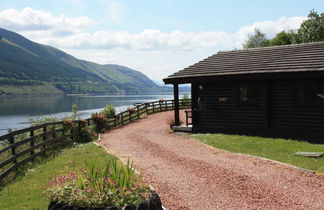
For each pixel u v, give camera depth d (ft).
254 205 26.99
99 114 82.48
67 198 21.16
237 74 59.98
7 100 520.83
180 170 37.58
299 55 60.13
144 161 42.55
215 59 73.20
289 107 57.16
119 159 43.47
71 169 37.99
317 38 184.55
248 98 61.77
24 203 26.96
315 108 54.34
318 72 51.55
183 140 58.39
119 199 20.77
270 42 204.85
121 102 431.43
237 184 32.07
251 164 39.22
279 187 30.96
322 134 53.62
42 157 47.21
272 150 46.29
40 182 33.22
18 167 40.04
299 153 42.73
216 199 28.45
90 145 57.26
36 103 431.02
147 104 115.75
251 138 56.13
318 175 33.99
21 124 193.16
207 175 35.27
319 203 27.07
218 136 60.29
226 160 41.70
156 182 32.96
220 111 65.26
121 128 84.64
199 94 68.23
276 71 55.57
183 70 71.56
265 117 59.62
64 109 317.22
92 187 22.02
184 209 26.30
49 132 51.96
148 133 69.97
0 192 30.73
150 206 21.33
